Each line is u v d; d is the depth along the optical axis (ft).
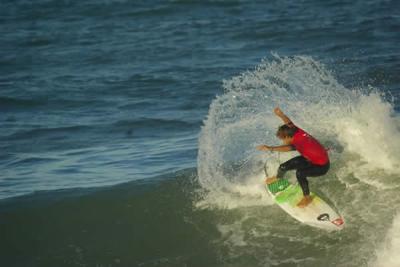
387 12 378.73
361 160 143.64
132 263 125.90
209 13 419.95
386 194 130.52
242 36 354.13
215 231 131.44
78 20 419.74
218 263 122.42
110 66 316.19
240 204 137.80
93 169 178.29
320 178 140.05
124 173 170.50
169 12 427.74
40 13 441.68
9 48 358.64
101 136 221.46
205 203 140.46
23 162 194.18
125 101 262.88
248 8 425.28
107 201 146.72
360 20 364.17
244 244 126.00
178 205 141.69
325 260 117.19
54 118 247.50
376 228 120.88
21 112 257.96
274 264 119.03
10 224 142.10
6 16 437.58
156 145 201.36
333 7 406.62
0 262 130.72
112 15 427.74
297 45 324.60
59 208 146.10
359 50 301.02
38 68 319.06
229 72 286.66
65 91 280.31
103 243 133.08
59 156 198.59
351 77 253.03
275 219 131.13
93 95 273.54
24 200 150.82
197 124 225.76
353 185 135.64
